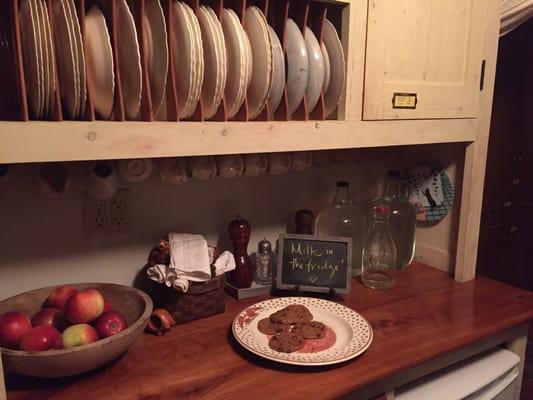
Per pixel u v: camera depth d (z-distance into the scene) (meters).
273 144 1.05
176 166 1.21
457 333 1.19
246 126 1.00
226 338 1.14
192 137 0.94
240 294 1.35
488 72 1.41
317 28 1.14
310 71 1.08
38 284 1.17
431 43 1.26
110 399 0.91
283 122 1.06
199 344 1.11
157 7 0.87
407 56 1.23
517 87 2.31
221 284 1.25
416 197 1.65
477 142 1.45
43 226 1.16
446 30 1.28
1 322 0.94
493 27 1.39
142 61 0.89
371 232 1.52
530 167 2.47
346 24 1.12
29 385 0.94
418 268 1.64
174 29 0.91
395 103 1.23
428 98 1.29
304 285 1.36
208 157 1.24
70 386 0.95
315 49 1.09
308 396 0.93
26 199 1.12
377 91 1.19
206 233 1.42
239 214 1.47
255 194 1.49
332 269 1.37
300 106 1.12
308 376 0.99
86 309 1.00
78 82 0.81
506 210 2.46
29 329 0.95
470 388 1.21
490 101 1.44
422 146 1.62
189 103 0.94
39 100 0.80
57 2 0.80
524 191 2.49
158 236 1.33
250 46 1.00
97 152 0.84
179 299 1.18
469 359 1.32
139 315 1.08
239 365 1.03
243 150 1.01
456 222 1.55
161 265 1.20
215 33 0.93
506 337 1.32
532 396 2.21
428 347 1.12
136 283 1.32
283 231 1.58
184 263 1.19
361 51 1.15
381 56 1.18
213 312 1.25
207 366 1.02
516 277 2.60
